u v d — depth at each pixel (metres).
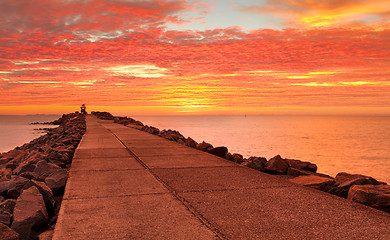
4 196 5.06
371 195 4.67
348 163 87.19
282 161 8.05
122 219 3.88
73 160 8.16
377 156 104.31
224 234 3.46
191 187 5.44
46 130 92.62
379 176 68.06
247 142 149.62
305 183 5.95
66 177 5.87
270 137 194.75
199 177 6.21
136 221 3.82
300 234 3.47
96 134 16.78
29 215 3.91
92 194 4.96
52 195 5.25
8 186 5.13
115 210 4.21
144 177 6.20
